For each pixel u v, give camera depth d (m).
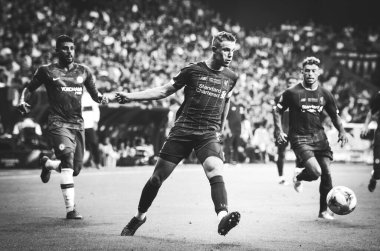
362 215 11.16
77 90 10.63
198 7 55.38
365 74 58.88
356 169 28.53
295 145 10.92
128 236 8.41
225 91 8.16
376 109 12.77
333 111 11.09
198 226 9.48
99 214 10.96
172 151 8.14
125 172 23.41
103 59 37.31
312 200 13.92
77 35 38.75
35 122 24.95
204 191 15.85
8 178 19.45
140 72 37.88
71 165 10.47
